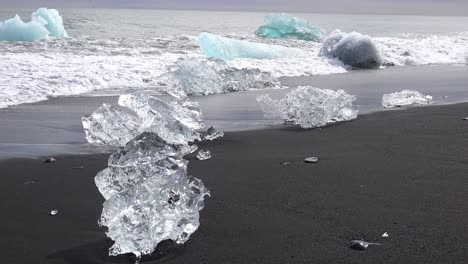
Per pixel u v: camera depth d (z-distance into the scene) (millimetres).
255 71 8812
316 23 47594
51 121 5730
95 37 18719
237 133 5051
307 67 11562
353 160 3840
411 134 4703
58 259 2242
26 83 8016
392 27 39094
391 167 3611
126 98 4832
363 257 2211
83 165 3908
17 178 3510
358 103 6789
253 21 48531
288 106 5664
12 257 2258
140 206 2275
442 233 2436
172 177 2426
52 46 14078
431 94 7543
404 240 2367
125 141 4742
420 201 2889
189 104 5590
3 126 5395
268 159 3967
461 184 3184
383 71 11609
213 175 3521
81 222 2689
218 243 2398
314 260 2201
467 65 12820
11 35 16828
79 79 8508
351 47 12547
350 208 2814
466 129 4840
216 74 8352
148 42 16125
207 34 13305
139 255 2230
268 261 2203
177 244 2387
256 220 2680
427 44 15766
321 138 4719
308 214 2746
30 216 2771
